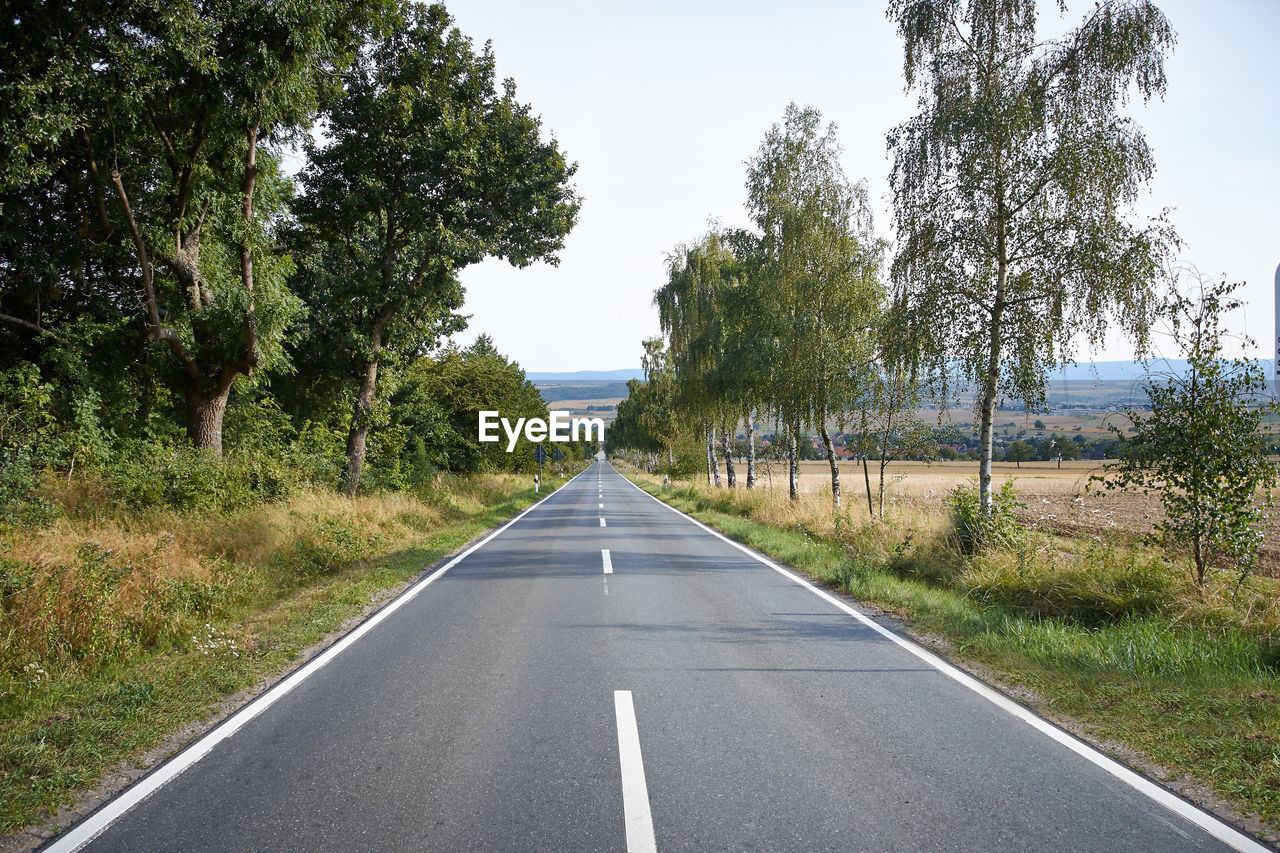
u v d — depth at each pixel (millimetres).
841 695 5133
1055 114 11016
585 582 10102
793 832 3170
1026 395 11000
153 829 3201
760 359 20203
